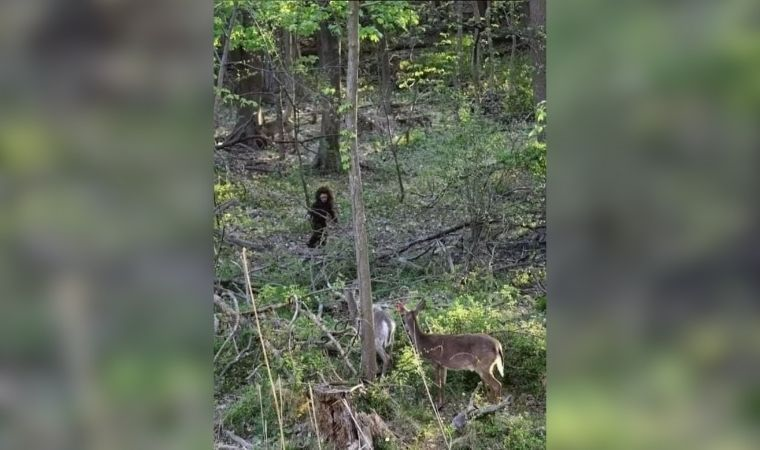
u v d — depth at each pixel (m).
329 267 6.74
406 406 4.38
